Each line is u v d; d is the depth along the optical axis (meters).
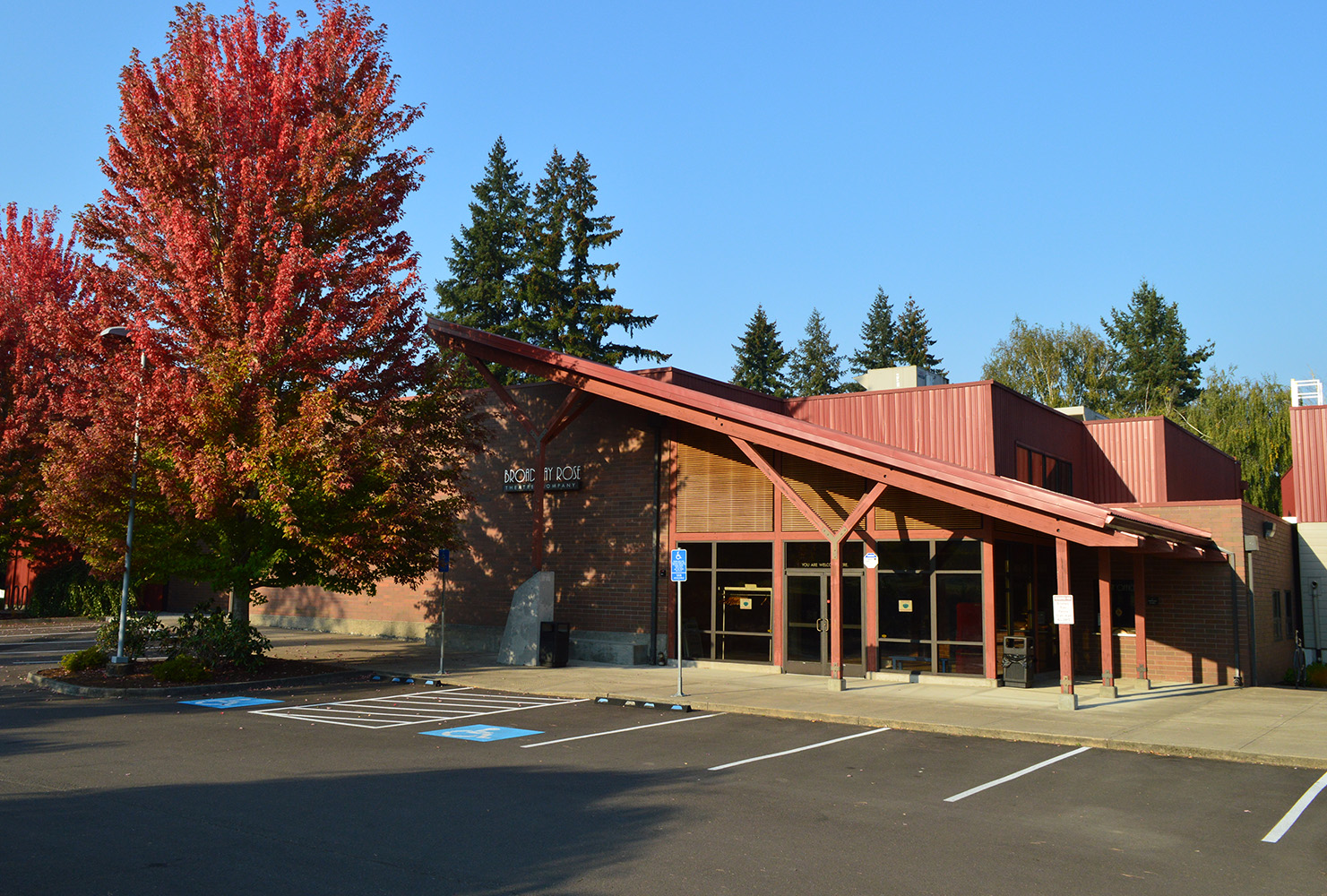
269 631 31.69
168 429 18.12
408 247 21.38
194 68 19.22
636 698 16.91
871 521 21.17
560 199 57.00
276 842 7.56
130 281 19.86
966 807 9.26
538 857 7.29
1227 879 7.04
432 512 20.81
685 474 23.62
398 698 17.17
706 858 7.33
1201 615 21.02
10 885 6.35
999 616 20.09
